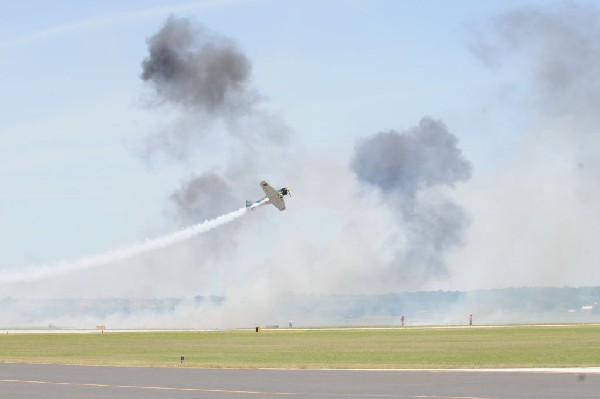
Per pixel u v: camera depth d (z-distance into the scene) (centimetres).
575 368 7394
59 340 15712
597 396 5153
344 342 14262
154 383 6112
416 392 5453
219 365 8075
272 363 8581
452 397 5166
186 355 10562
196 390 5628
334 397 5219
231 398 5194
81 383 6128
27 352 11425
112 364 8250
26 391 5597
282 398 5184
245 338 16450
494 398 5091
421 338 15525
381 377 6544
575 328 19825
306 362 8900
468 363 8494
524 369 7262
